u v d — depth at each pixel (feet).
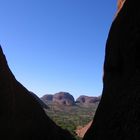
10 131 72.43
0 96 71.15
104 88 73.56
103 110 67.41
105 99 68.80
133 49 59.62
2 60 77.20
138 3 63.41
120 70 66.23
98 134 62.34
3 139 69.21
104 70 75.66
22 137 79.30
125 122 47.11
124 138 44.88
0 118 70.23
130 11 65.92
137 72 55.67
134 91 50.26
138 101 45.88
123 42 65.31
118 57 67.36
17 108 85.51
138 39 58.65
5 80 74.18
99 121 66.28
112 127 53.21
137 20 61.21
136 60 58.13
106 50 75.46
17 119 81.76
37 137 86.79
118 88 62.18
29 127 85.15
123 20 68.03
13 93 77.41
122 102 53.67
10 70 91.15
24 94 93.61
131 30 62.69
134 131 42.11
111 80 69.36
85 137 72.90
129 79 57.88
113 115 55.62
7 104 73.05
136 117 43.62
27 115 88.33
